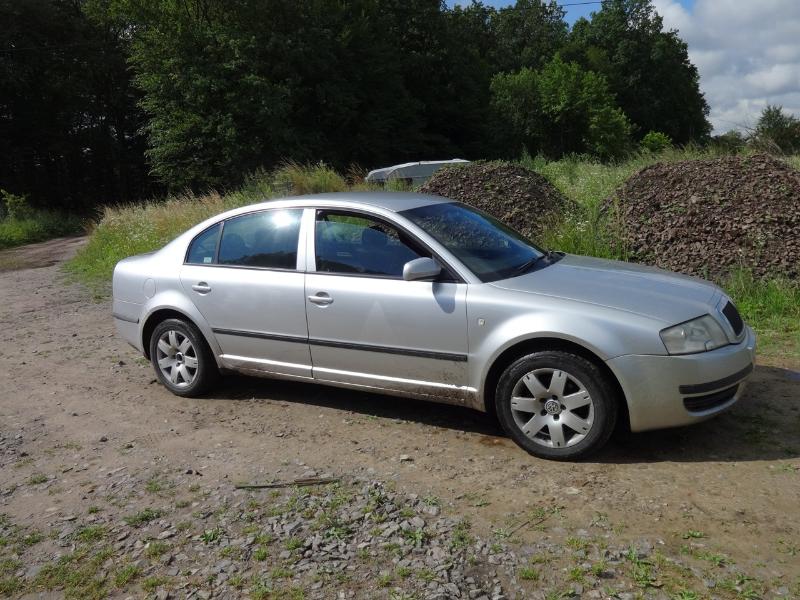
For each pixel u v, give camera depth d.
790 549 3.11
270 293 5.16
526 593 2.92
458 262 4.53
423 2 49.47
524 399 4.21
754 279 7.30
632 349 3.93
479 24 74.62
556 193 11.20
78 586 3.21
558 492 3.77
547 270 4.73
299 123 36.94
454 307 4.41
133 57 34.38
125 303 6.04
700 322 4.06
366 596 2.97
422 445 4.53
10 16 40.41
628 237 8.53
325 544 3.40
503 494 3.80
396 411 5.16
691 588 2.88
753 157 9.18
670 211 8.53
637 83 68.88
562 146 55.41
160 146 34.03
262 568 3.23
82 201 47.28
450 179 11.55
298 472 4.25
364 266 4.84
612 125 53.16
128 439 5.00
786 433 4.29
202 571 3.25
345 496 3.88
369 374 4.84
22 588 3.23
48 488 4.27
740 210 8.12
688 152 12.43
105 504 4.00
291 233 5.22
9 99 42.25
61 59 43.09
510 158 54.41
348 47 39.19
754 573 2.95
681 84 70.88
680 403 3.95
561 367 4.07
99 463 4.60
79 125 47.25
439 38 50.38
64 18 43.84
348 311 4.80
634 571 3.01
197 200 17.83
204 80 31.80
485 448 4.42
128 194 49.56
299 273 5.07
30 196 43.56
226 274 5.43
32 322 9.50
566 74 54.06
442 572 3.10
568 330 4.03
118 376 6.59
